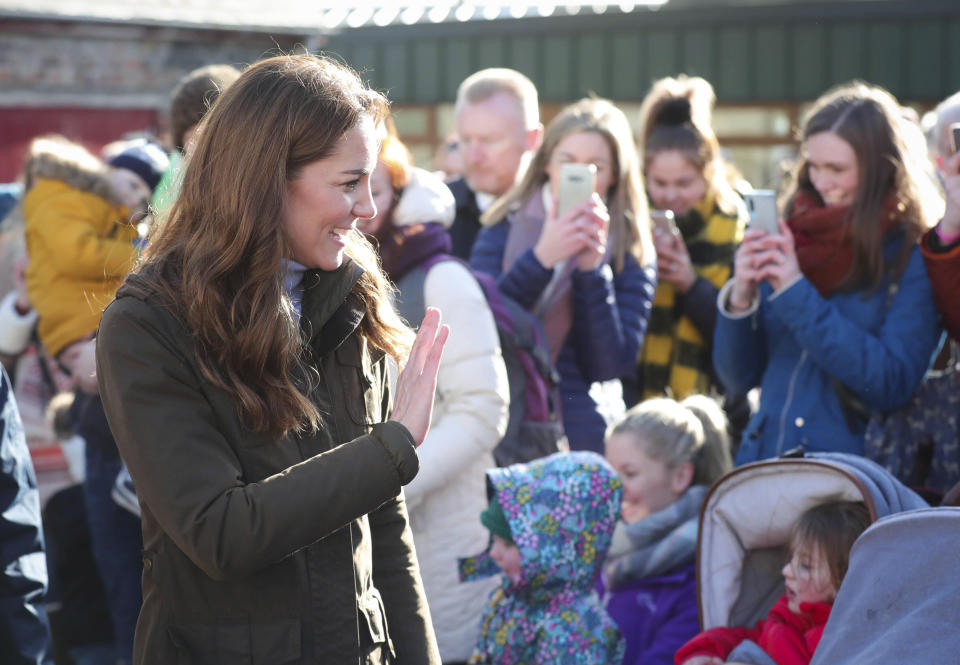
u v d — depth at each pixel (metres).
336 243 1.79
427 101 12.66
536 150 4.20
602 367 3.70
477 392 3.11
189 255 1.74
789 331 3.10
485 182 4.34
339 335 1.85
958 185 2.80
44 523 4.55
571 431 3.70
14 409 2.44
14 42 9.12
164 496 1.67
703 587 2.58
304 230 1.76
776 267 2.96
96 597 4.58
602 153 3.82
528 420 3.38
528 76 12.29
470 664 2.98
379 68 12.91
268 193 1.71
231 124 1.73
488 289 3.36
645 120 4.34
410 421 1.80
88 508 4.07
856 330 2.89
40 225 4.35
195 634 1.76
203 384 1.72
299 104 1.72
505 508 2.87
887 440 2.98
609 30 11.95
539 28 12.17
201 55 10.05
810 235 3.04
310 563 1.78
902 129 3.00
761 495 2.50
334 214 1.75
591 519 2.88
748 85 11.61
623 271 3.85
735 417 3.97
